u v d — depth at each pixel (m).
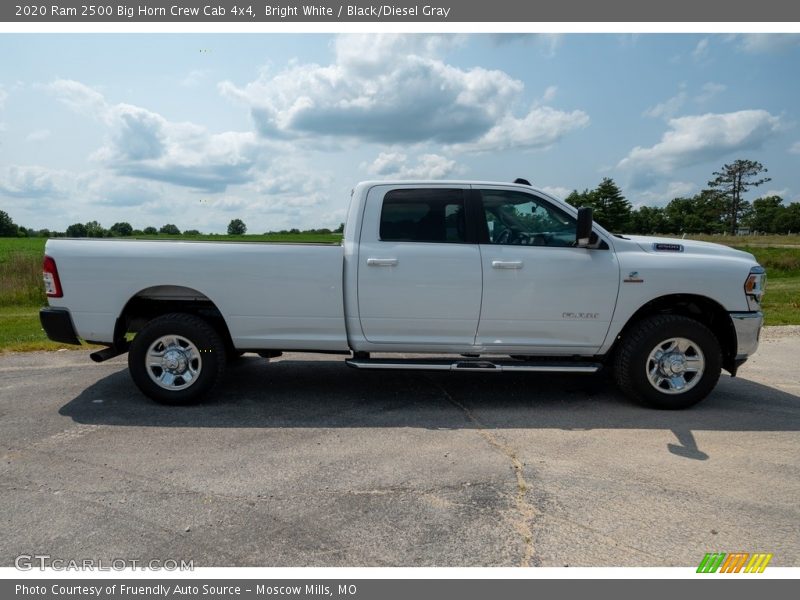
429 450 3.95
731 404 5.09
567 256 4.78
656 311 5.10
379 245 4.82
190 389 4.86
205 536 2.86
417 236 4.86
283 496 3.26
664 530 2.91
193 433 4.28
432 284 4.76
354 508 3.12
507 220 4.91
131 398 5.18
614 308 4.79
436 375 6.10
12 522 2.98
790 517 3.04
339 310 4.80
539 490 3.33
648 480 3.47
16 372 6.20
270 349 4.96
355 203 4.92
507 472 3.58
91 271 4.76
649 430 4.37
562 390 5.52
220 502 3.20
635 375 4.84
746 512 3.09
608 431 4.34
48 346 7.57
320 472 3.58
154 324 4.81
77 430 4.34
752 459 3.80
